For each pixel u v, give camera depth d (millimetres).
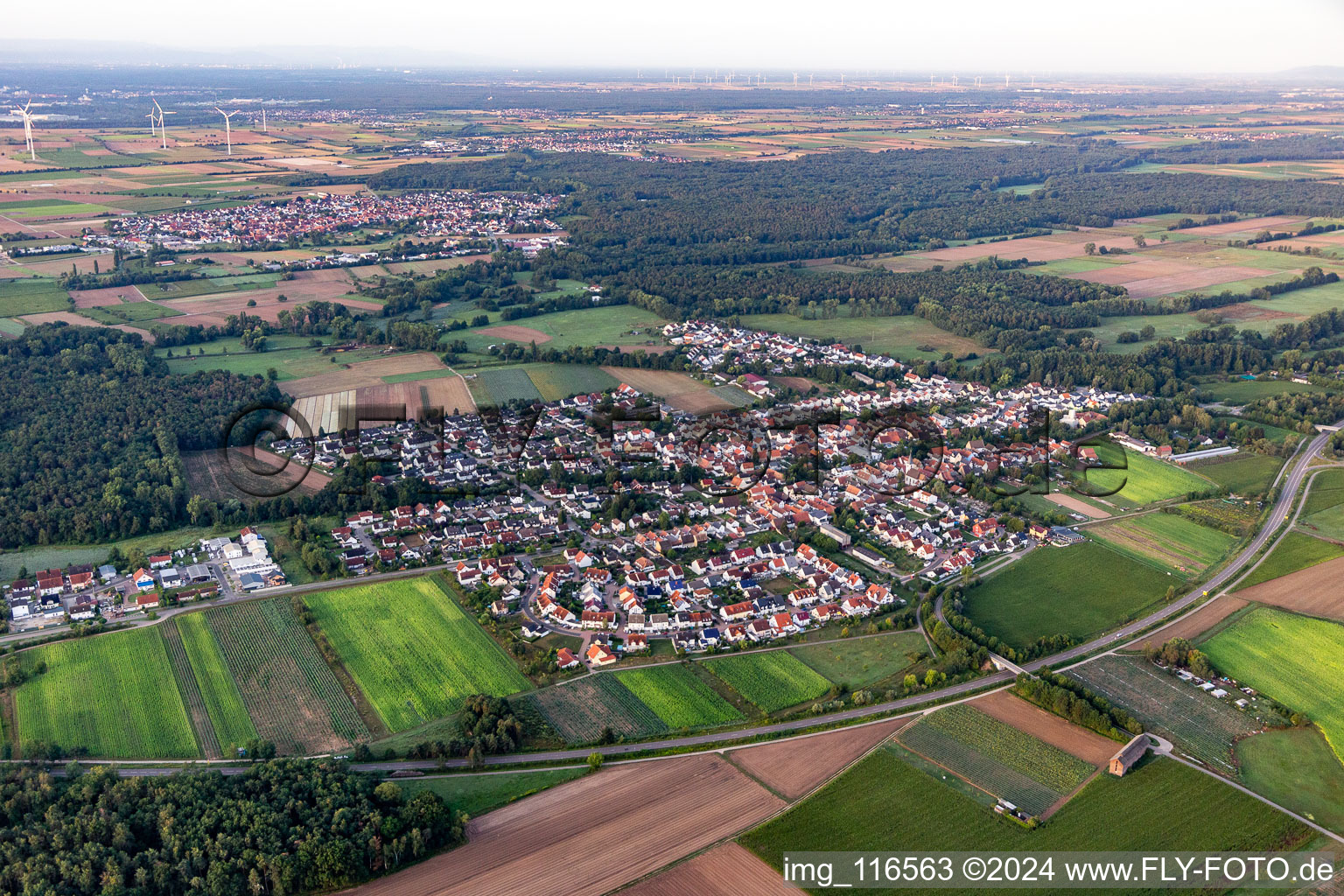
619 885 162750
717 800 183500
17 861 164000
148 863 164875
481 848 171250
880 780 189125
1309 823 179500
